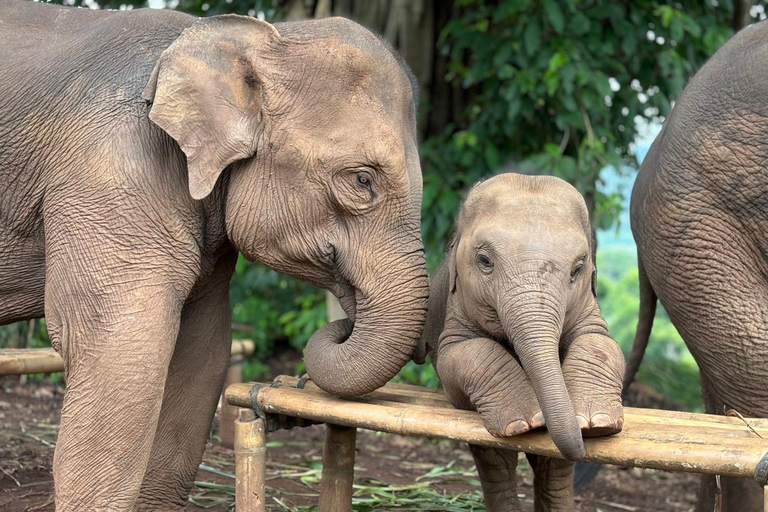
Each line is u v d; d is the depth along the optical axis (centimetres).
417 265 272
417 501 377
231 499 377
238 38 267
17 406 548
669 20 523
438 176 596
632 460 219
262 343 797
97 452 260
